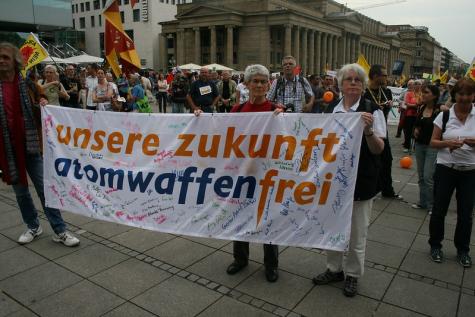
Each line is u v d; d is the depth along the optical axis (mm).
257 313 3113
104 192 4160
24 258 4023
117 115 4055
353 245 3322
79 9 83062
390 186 6191
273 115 3471
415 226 5031
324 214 3338
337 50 80688
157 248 4262
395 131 15000
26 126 4098
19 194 4316
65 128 4273
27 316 3072
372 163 3260
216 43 66875
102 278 3631
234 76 29609
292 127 3412
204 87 9500
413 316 3084
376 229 4918
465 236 3963
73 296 3342
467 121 3855
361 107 3277
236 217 3654
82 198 4234
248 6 66688
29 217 4438
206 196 3754
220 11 62156
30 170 4320
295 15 62875
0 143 4074
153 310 3148
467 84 3713
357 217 3299
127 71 8375
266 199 3533
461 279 3672
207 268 3830
